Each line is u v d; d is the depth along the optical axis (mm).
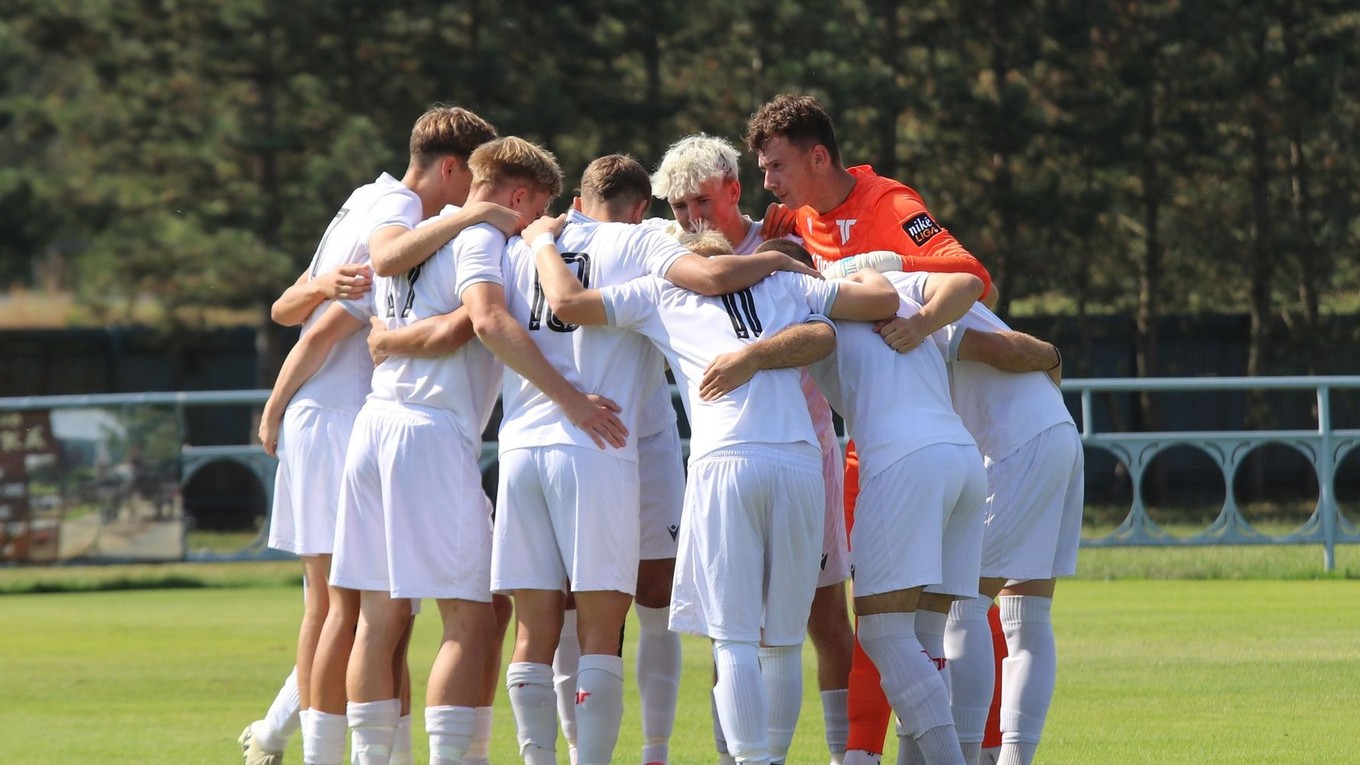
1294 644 28297
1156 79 80188
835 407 17000
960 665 16719
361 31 74062
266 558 45719
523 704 16359
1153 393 82938
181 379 92625
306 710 17484
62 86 101000
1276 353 88188
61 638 32500
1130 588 38250
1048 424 17156
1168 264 87938
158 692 25688
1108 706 22656
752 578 15578
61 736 21703
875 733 16766
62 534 45344
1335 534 41188
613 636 16406
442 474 16547
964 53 79625
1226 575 40969
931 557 15781
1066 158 80812
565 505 16156
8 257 86750
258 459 46031
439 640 31422
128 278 77812
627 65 85188
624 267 16469
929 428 16078
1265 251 83062
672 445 18125
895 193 17953
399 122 77312
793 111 17922
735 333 15844
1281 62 80062
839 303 16312
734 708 15406
